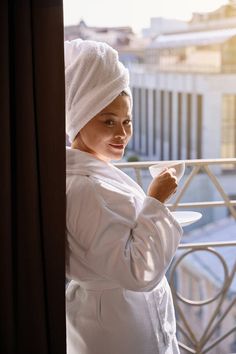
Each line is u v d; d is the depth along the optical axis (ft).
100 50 4.51
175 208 6.51
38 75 4.32
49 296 4.62
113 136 4.63
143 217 4.33
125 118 4.66
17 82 4.29
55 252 4.54
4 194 4.36
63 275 4.58
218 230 18.10
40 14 4.23
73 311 4.85
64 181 4.46
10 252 4.47
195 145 22.74
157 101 21.70
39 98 4.35
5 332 4.58
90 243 4.36
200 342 7.13
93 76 4.48
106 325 4.59
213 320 7.13
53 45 4.28
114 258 4.28
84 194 4.43
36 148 4.43
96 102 4.49
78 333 4.76
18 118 4.34
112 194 4.44
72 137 4.73
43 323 4.66
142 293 4.70
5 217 4.39
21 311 4.65
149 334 4.66
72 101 4.60
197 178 17.74
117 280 4.34
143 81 21.48
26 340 4.69
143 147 21.84
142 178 6.23
